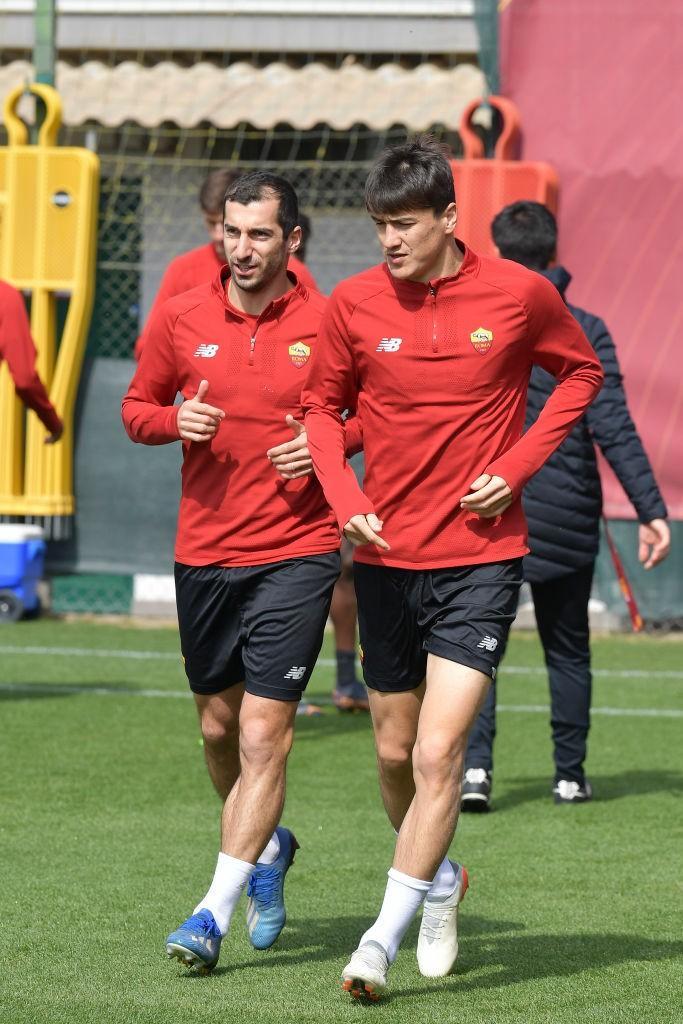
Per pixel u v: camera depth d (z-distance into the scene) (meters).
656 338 37.06
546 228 20.91
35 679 31.59
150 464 39.78
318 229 42.78
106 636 37.97
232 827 13.91
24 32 42.59
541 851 18.84
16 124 39.25
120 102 41.72
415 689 14.02
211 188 22.64
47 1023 12.46
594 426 20.88
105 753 24.44
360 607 13.95
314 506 14.62
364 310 13.54
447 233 13.29
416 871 12.74
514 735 26.81
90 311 39.28
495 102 37.34
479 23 37.72
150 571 39.88
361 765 23.98
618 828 20.09
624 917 15.98
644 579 38.41
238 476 14.59
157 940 14.94
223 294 14.83
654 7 36.81
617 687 31.66
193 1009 12.88
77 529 40.19
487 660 13.23
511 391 13.67
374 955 12.52
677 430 37.00
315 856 18.42
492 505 13.22
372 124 40.41
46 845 18.66
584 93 37.22
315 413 14.05
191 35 41.97
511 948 14.88
